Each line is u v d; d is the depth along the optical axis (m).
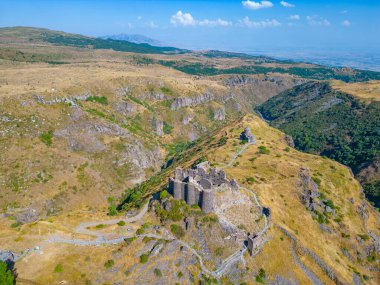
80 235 106.00
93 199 191.25
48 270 90.06
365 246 149.38
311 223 146.50
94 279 91.25
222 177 128.75
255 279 109.56
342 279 125.50
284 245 125.81
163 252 104.56
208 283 101.56
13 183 175.75
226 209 121.69
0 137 193.12
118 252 100.19
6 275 80.25
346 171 194.38
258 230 123.56
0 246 95.75
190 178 118.69
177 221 113.88
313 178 174.50
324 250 136.62
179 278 100.75
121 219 117.81
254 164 182.12
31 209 167.62
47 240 101.50
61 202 179.12
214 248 110.06
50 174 189.62
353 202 173.88
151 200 130.12
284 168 175.75
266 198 146.00
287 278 115.69
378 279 140.88
